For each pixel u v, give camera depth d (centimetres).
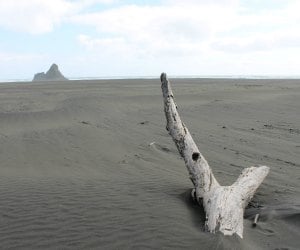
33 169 874
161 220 556
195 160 654
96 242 496
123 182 752
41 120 1510
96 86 3494
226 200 574
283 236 549
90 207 604
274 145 1165
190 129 1395
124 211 588
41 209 596
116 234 515
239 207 581
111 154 1026
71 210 592
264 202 685
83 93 2550
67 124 1421
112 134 1266
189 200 660
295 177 848
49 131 1287
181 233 517
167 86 723
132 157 1002
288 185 786
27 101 2148
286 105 1953
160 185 738
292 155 1053
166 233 516
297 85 3412
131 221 552
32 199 639
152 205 616
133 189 702
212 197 589
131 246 486
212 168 918
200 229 533
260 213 620
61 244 492
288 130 1391
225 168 921
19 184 726
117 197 652
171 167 917
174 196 673
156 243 492
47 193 670
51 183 736
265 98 2216
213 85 3416
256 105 1947
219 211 545
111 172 852
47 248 483
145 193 680
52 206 608
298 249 512
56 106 1900
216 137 1268
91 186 716
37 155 1002
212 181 639
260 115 1700
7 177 787
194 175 646
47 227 536
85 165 915
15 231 526
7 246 488
